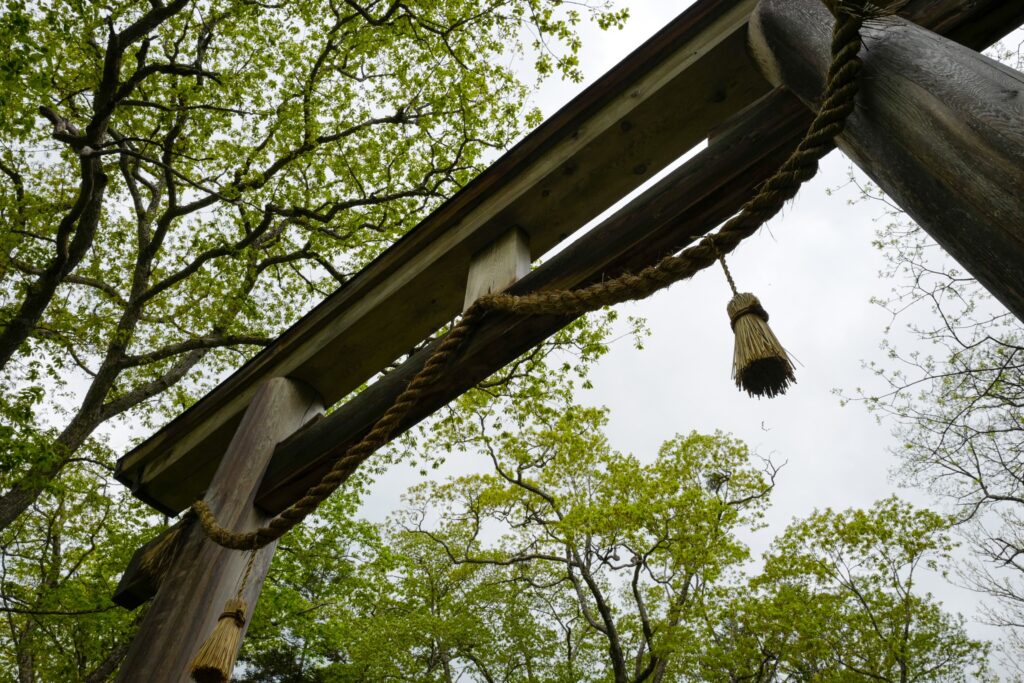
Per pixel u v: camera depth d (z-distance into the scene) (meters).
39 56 4.91
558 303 2.06
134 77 6.45
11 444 5.36
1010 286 1.13
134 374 9.22
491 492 12.11
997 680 13.20
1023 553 8.96
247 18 7.84
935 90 1.29
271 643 12.61
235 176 7.86
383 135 9.10
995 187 1.13
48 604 9.12
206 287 9.12
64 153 7.67
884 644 12.52
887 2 1.71
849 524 13.52
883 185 1.48
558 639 16.36
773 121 2.03
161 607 2.62
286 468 2.89
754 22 2.13
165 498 3.88
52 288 6.58
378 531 14.30
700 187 2.12
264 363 3.56
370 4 7.88
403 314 3.18
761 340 1.37
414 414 2.59
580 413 11.08
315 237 8.52
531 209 2.80
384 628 15.98
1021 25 1.63
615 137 2.57
